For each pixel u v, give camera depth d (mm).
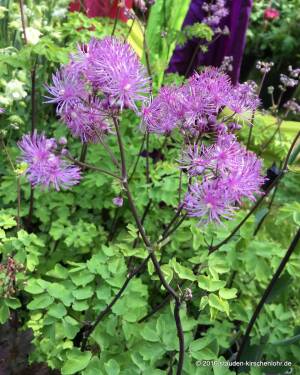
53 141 223
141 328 313
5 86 413
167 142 492
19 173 362
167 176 420
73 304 297
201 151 240
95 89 226
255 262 335
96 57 216
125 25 541
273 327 367
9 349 304
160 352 279
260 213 378
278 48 1191
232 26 642
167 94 260
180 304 248
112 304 296
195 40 641
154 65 519
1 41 504
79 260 431
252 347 349
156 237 432
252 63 1219
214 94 254
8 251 338
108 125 245
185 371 280
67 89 228
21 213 437
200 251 371
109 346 309
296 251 348
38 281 306
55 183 219
